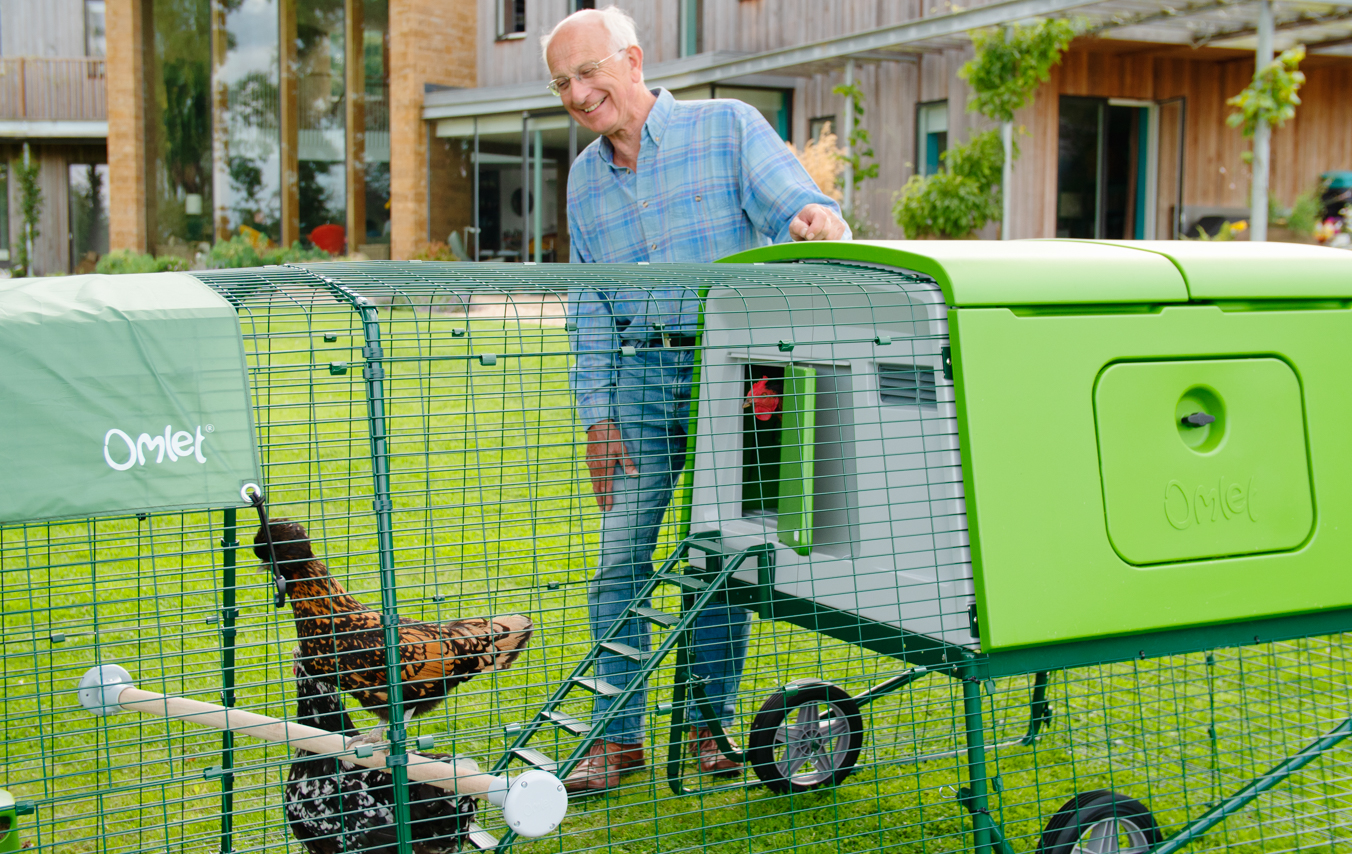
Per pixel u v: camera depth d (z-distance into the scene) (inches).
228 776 91.9
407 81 717.3
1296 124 471.2
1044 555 87.9
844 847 104.3
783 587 107.6
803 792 115.8
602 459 116.3
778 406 112.3
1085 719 129.5
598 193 129.3
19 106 887.7
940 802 110.8
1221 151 480.4
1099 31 408.2
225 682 90.6
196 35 800.9
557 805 77.4
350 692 85.3
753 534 111.6
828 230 113.1
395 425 219.3
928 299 89.4
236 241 754.2
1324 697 133.1
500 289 85.7
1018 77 419.2
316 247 783.1
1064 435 89.5
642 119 123.9
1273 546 96.9
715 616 117.0
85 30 942.4
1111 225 473.4
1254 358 98.2
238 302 78.6
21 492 66.0
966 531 87.8
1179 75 473.4
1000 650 87.4
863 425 99.0
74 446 67.4
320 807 87.8
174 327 70.7
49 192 940.6
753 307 111.8
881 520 93.1
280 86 790.5
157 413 69.3
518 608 142.9
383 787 87.1
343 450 217.6
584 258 133.6
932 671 90.3
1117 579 90.2
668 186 124.0
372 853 87.5
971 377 87.0
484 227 740.0
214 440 70.5
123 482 68.1
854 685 133.5
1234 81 474.0
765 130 122.1
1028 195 455.5
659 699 127.1
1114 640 92.0
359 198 784.3
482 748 115.8
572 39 118.2
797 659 142.3
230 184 807.7
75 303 70.4
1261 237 358.6
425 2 717.9
